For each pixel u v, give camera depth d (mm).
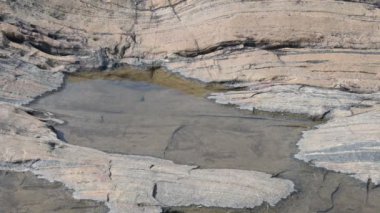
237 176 9555
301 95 11625
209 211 9000
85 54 12938
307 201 9289
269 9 12773
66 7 13305
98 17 13367
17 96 11445
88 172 9414
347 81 11906
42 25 12969
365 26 12633
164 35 13156
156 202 9000
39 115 10906
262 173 9734
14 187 9289
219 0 13078
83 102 11594
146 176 9383
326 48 12492
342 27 12609
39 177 9422
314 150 10305
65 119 10961
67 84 12203
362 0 12914
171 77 12617
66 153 9742
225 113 11414
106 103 11609
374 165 9930
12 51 12336
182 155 10117
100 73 12719
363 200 9398
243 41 12672
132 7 13484
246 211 9031
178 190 9203
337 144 10344
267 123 11133
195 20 13109
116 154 9953
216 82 12359
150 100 11789
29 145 9789
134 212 8852
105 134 10609
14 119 10312
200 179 9414
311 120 11219
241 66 12383
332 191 9516
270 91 11836
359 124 10719
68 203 8992
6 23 12656
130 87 12242
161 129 10844
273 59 12375
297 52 12477
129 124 10945
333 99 11500
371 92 11812
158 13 13406
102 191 9109
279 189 9414
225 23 12789
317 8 12727
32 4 13117
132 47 13102
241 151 10328
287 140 10633
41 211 8898
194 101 11797
